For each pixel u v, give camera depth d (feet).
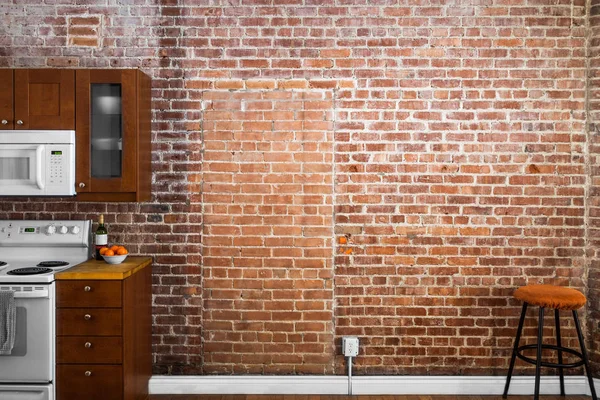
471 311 11.64
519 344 11.68
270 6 11.57
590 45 11.47
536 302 10.27
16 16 11.61
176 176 11.65
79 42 11.61
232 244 11.66
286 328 11.68
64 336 9.71
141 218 11.66
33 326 9.54
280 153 11.60
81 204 11.64
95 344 9.72
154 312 11.68
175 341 11.71
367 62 11.57
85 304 9.70
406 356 11.68
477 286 11.64
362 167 11.61
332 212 11.63
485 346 11.66
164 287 11.68
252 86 11.59
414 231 11.64
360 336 11.68
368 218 11.64
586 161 11.57
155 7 11.59
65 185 10.41
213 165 11.63
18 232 11.18
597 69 11.38
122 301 9.71
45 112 10.45
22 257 11.19
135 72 10.44
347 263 11.65
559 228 11.61
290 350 11.68
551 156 11.58
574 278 11.63
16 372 9.57
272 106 11.58
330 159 11.60
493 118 11.57
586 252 11.62
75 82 10.43
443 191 11.61
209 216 11.65
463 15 11.55
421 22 11.55
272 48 11.59
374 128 11.59
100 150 10.60
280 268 11.66
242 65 11.60
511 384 11.59
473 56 11.56
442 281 11.64
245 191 11.64
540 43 11.53
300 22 11.57
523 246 11.64
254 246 11.65
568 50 11.52
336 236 11.64
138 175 10.60
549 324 11.65
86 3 11.60
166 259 11.68
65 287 9.69
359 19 11.57
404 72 11.57
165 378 11.62
